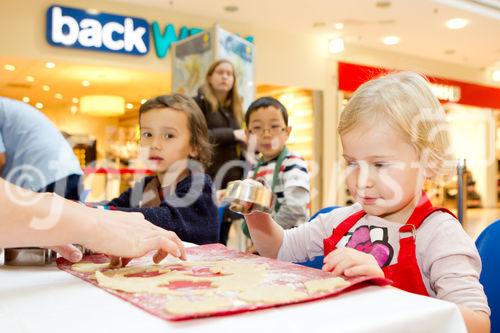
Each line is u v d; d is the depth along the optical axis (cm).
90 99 717
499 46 688
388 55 717
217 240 136
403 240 86
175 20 548
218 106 283
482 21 563
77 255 81
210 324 45
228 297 54
